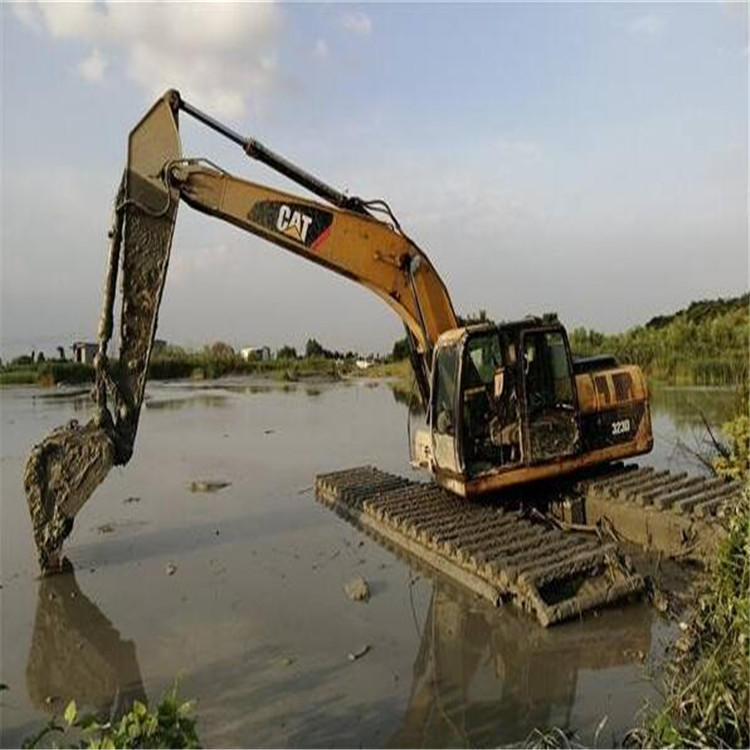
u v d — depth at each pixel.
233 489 10.79
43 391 28.95
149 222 7.92
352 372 36.84
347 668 5.10
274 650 5.41
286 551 7.82
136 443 15.05
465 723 4.33
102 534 8.56
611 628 5.54
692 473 10.62
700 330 25.56
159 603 6.43
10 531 8.77
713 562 5.18
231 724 4.40
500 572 6.12
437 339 8.81
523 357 7.79
